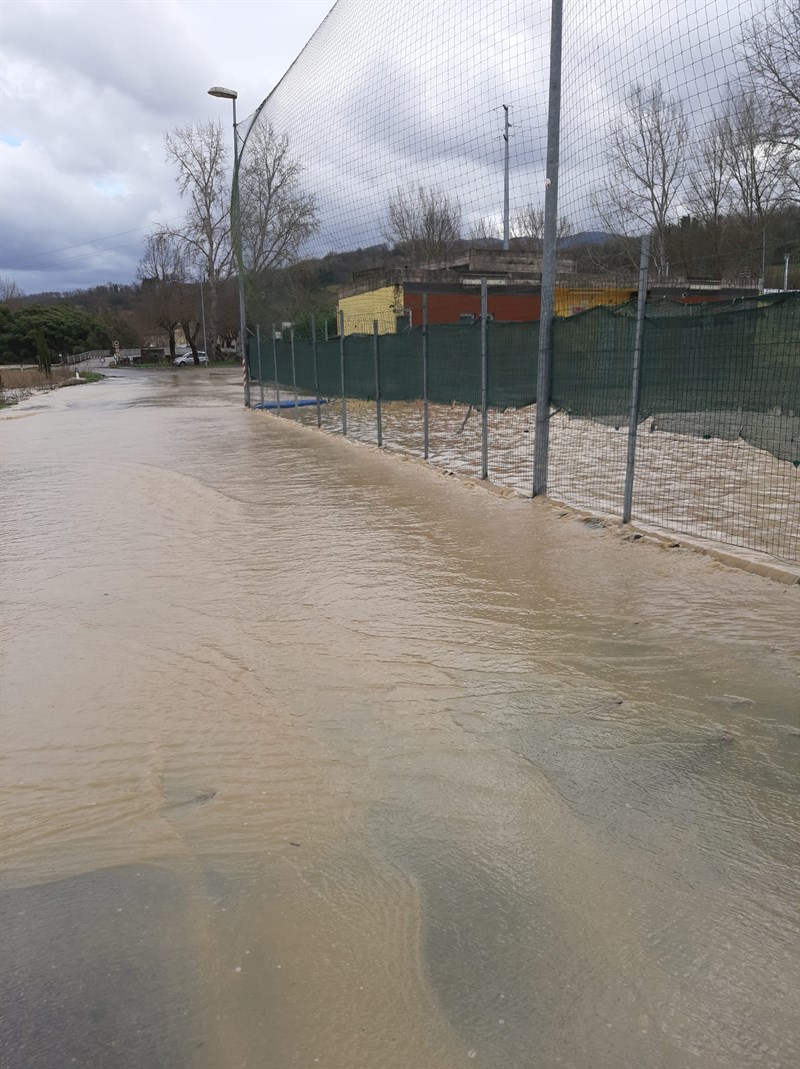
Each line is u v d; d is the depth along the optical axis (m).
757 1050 1.63
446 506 7.27
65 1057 1.66
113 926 2.05
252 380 26.67
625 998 1.77
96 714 3.30
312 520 6.84
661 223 7.36
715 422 5.32
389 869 2.25
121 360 74.25
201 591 4.93
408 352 10.45
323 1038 1.69
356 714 3.21
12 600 4.89
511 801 2.57
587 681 3.45
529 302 21.80
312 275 25.67
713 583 4.73
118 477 9.52
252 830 2.46
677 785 2.63
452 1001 1.78
